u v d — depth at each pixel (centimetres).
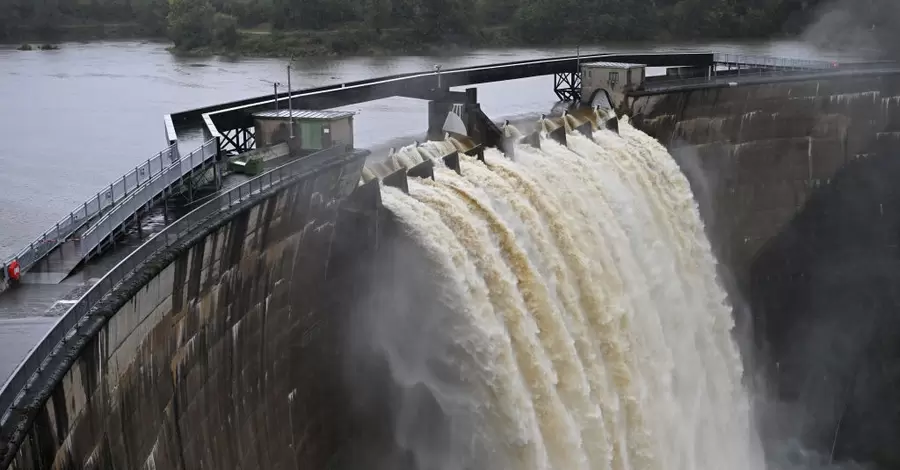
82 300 3244
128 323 3534
